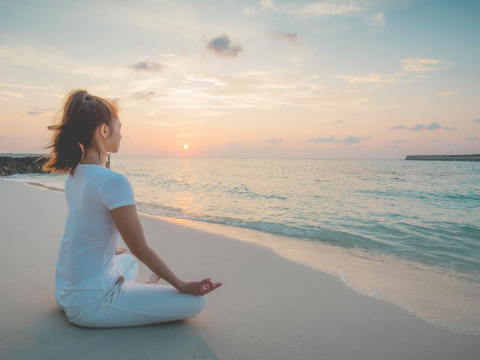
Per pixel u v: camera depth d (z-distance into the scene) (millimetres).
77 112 1593
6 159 31859
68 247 1670
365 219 7504
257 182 22047
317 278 3256
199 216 7715
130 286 1828
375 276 3553
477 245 5105
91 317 1717
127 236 1618
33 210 6293
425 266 4020
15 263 2992
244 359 1715
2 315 1917
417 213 8453
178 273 3314
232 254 4062
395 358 1865
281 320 2264
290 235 5684
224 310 2383
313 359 1788
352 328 2207
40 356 1512
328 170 48531
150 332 1825
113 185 1551
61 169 1627
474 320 2477
